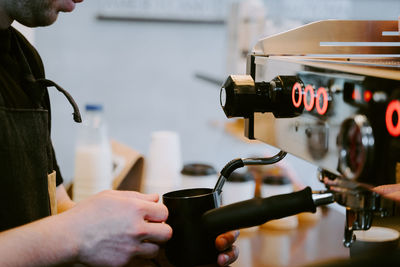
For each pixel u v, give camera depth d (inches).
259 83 28.7
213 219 29.0
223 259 33.6
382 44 32.7
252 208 28.7
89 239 31.2
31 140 37.8
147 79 142.9
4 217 35.9
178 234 33.2
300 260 43.5
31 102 38.7
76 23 136.3
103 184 61.8
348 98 21.8
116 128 143.8
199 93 145.8
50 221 31.5
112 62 140.1
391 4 144.9
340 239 49.1
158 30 140.7
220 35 143.9
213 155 147.9
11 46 40.1
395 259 26.0
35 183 38.3
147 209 32.8
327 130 23.3
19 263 29.6
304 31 31.3
